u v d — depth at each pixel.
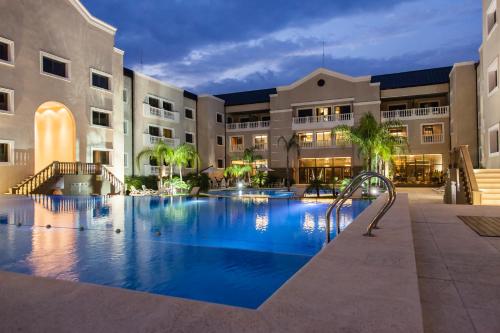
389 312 2.17
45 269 6.68
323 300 2.38
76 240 9.15
